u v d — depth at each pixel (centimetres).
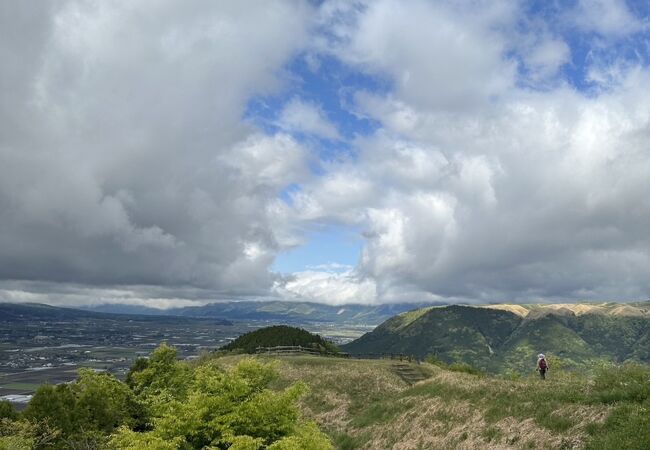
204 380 2075
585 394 2519
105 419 3084
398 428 3350
